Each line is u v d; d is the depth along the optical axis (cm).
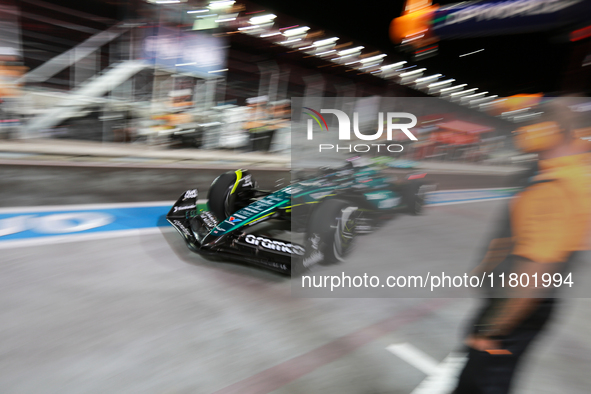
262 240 290
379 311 258
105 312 222
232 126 974
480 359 122
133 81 829
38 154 571
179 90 877
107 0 803
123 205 438
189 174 627
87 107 771
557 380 193
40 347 186
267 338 213
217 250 292
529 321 117
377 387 181
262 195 414
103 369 175
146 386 167
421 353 212
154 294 248
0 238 311
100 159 613
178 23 852
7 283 244
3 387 159
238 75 1049
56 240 321
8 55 684
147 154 724
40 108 717
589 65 879
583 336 241
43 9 759
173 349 194
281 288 275
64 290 243
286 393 171
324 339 218
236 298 254
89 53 834
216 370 182
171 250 326
